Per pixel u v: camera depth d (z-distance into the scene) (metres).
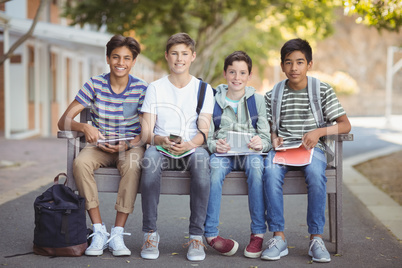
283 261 3.53
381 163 9.88
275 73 37.84
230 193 3.69
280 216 3.63
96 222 3.65
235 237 4.23
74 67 18.41
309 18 15.70
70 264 3.37
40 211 3.49
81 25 13.46
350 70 41.25
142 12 13.19
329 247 3.91
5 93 13.05
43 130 15.66
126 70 3.82
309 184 3.58
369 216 5.09
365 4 6.23
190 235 3.60
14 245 3.80
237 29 23.89
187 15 18.05
